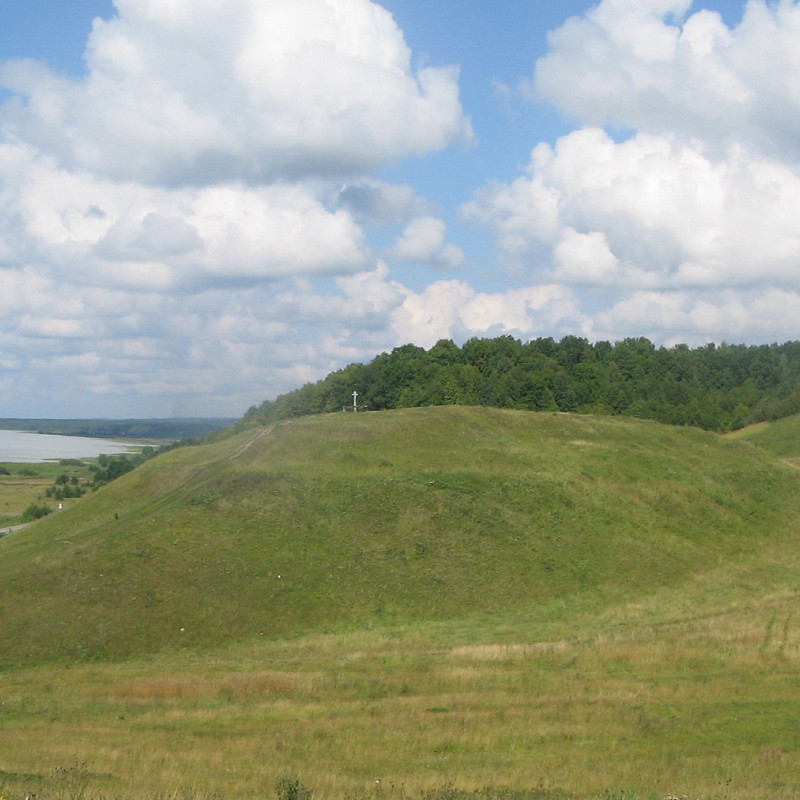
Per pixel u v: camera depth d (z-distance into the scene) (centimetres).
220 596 3878
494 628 3784
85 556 4034
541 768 1908
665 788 1733
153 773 1834
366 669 2955
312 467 5356
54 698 2647
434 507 5025
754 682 2712
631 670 2892
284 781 1650
